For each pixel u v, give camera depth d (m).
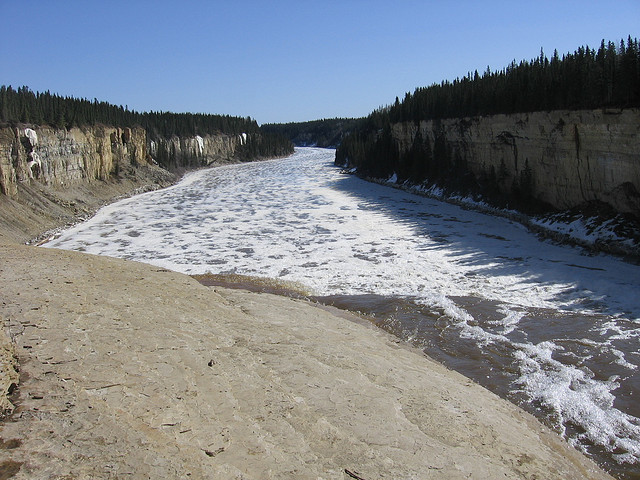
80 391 8.20
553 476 9.02
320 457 8.16
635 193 28.84
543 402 12.52
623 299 20.39
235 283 23.78
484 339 16.56
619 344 15.97
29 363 8.86
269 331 14.09
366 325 17.69
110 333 11.02
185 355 10.74
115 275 16.53
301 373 11.22
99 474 6.21
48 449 6.48
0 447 6.36
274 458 7.70
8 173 38.09
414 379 12.21
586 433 11.23
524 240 32.44
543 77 40.38
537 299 20.78
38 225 37.47
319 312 18.03
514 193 41.38
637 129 28.33
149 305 13.92
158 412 8.11
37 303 11.92
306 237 34.81
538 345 16.02
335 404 10.06
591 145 32.22
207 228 38.84
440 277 24.45
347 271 25.95
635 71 29.22
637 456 10.41
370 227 37.91
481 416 10.75
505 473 8.64
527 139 39.88
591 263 26.12
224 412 8.81
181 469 6.70
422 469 8.24
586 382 13.55
